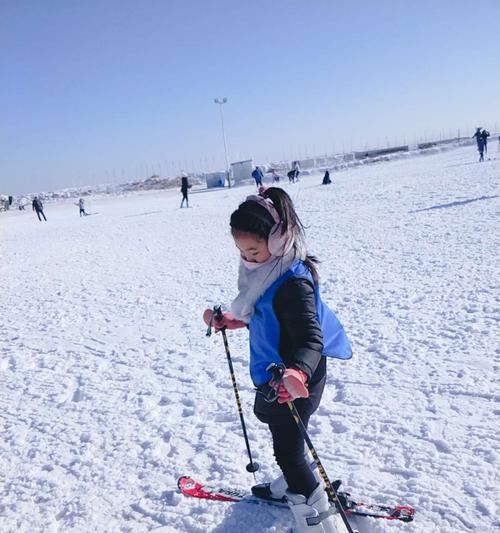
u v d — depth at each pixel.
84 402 3.79
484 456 2.51
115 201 48.12
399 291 5.48
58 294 7.84
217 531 2.26
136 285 7.80
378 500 2.31
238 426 3.14
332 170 47.38
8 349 5.34
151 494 2.58
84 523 2.42
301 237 1.90
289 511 2.33
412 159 44.88
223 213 18.69
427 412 2.99
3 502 2.66
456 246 7.22
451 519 2.12
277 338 1.89
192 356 4.48
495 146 41.00
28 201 63.75
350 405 3.19
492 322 4.21
